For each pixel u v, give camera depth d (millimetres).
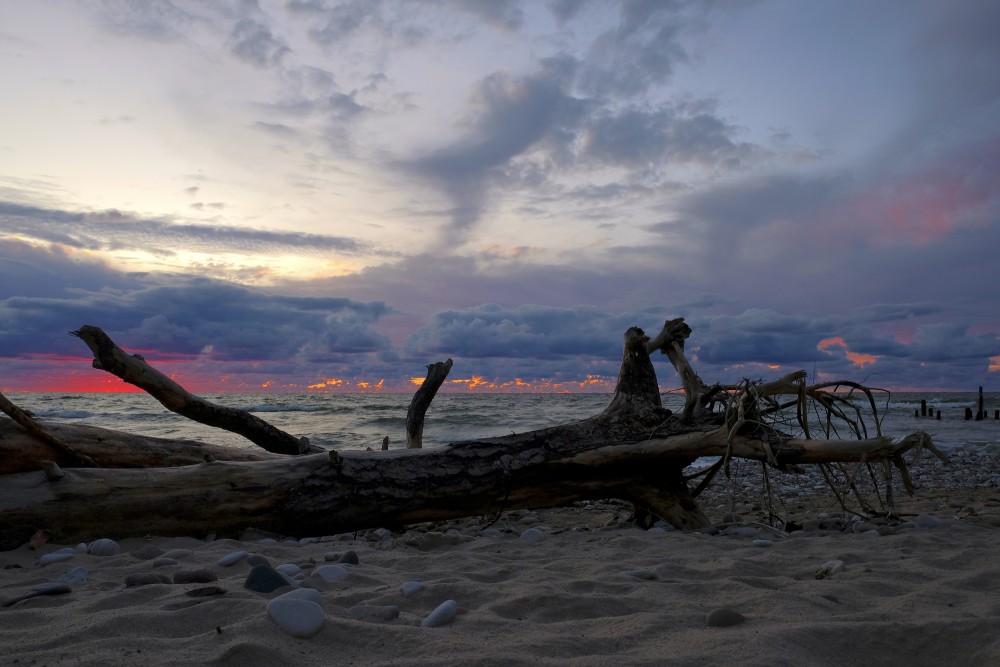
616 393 6164
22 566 4020
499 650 2111
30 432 5148
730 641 2211
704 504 8180
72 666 1932
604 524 6516
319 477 5254
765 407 5605
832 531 5266
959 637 2289
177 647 2129
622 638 2307
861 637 2301
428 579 3408
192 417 7254
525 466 5602
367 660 2070
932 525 5211
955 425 26844
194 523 4914
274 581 2945
